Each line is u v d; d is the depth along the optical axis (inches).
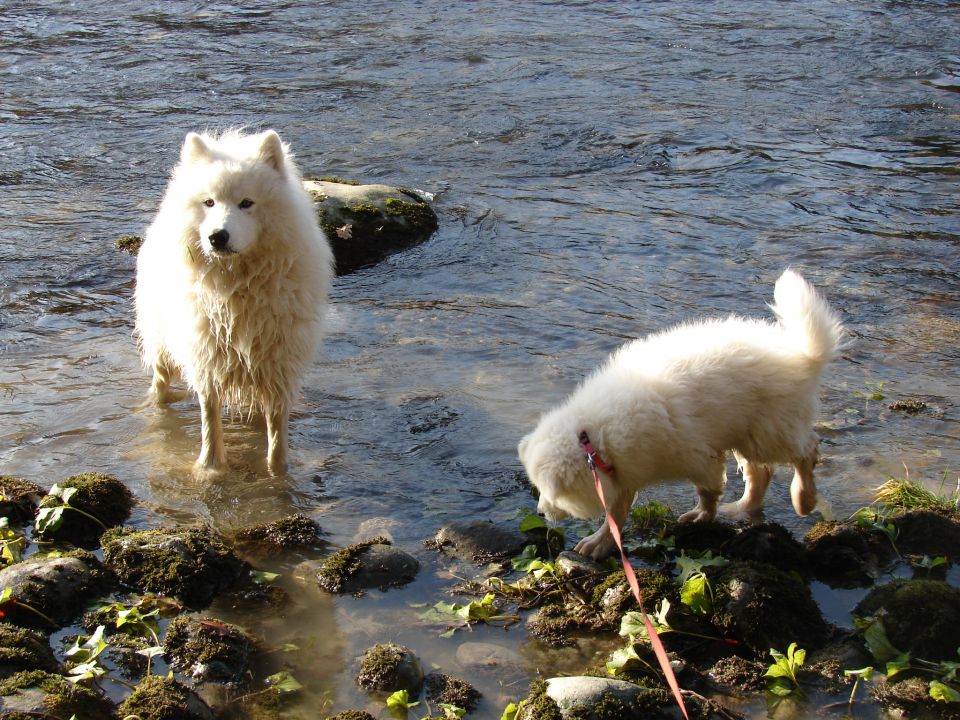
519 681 140.3
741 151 261.3
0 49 346.0
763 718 136.8
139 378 182.1
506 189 239.0
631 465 149.4
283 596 148.9
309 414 175.5
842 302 199.2
